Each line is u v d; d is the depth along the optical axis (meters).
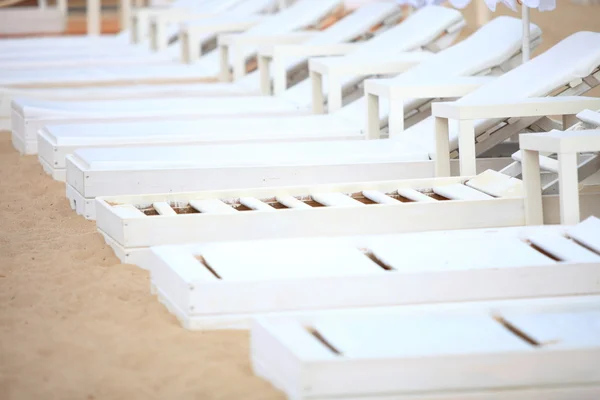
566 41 7.36
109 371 3.97
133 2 22.03
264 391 3.70
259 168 6.74
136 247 5.37
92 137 7.87
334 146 7.41
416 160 7.04
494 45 8.40
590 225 5.10
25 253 5.67
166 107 9.81
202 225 5.39
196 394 3.73
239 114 9.62
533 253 4.75
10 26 21.19
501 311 4.09
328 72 9.14
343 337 3.77
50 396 3.75
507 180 6.01
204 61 13.77
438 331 3.84
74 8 25.33
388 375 3.47
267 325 3.83
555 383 3.56
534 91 6.86
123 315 4.60
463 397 3.51
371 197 6.05
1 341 4.31
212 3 16.38
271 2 15.16
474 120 6.90
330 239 4.95
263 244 4.90
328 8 12.51
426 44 9.88
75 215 6.71
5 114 10.76
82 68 13.91
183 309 4.41
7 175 8.08
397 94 7.68
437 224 5.65
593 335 3.80
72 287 5.05
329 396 3.46
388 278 4.32
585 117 5.88
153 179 6.61
